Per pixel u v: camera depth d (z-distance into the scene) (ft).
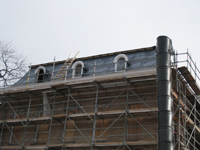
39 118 101.60
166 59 87.66
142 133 91.25
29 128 108.58
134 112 89.51
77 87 101.24
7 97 111.55
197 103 109.91
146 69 91.97
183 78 97.45
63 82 103.35
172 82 95.81
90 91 102.53
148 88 95.14
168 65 87.30
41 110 108.99
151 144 84.69
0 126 112.16
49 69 120.26
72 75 101.24
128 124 94.22
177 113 96.73
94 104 100.99
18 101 114.11
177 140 90.68
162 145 79.30
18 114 112.78
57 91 104.27
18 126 111.04
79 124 100.53
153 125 86.89
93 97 102.06
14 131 110.93
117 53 109.50
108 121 97.04
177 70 94.07
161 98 84.02
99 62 110.63
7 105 116.26
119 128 94.63
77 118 98.48
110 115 93.56
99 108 95.40
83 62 114.01
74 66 109.29
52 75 107.34
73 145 93.61
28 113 104.17
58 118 100.27
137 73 92.53
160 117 82.33
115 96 95.30
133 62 102.68
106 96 99.96
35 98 111.14
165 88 84.58
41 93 107.76
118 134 94.02
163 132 80.38
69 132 101.04
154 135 89.61
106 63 108.17
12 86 111.34
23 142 101.60
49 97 108.58
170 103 83.71
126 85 96.89
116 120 92.79
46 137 104.53
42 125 100.78
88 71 108.68
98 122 98.27
